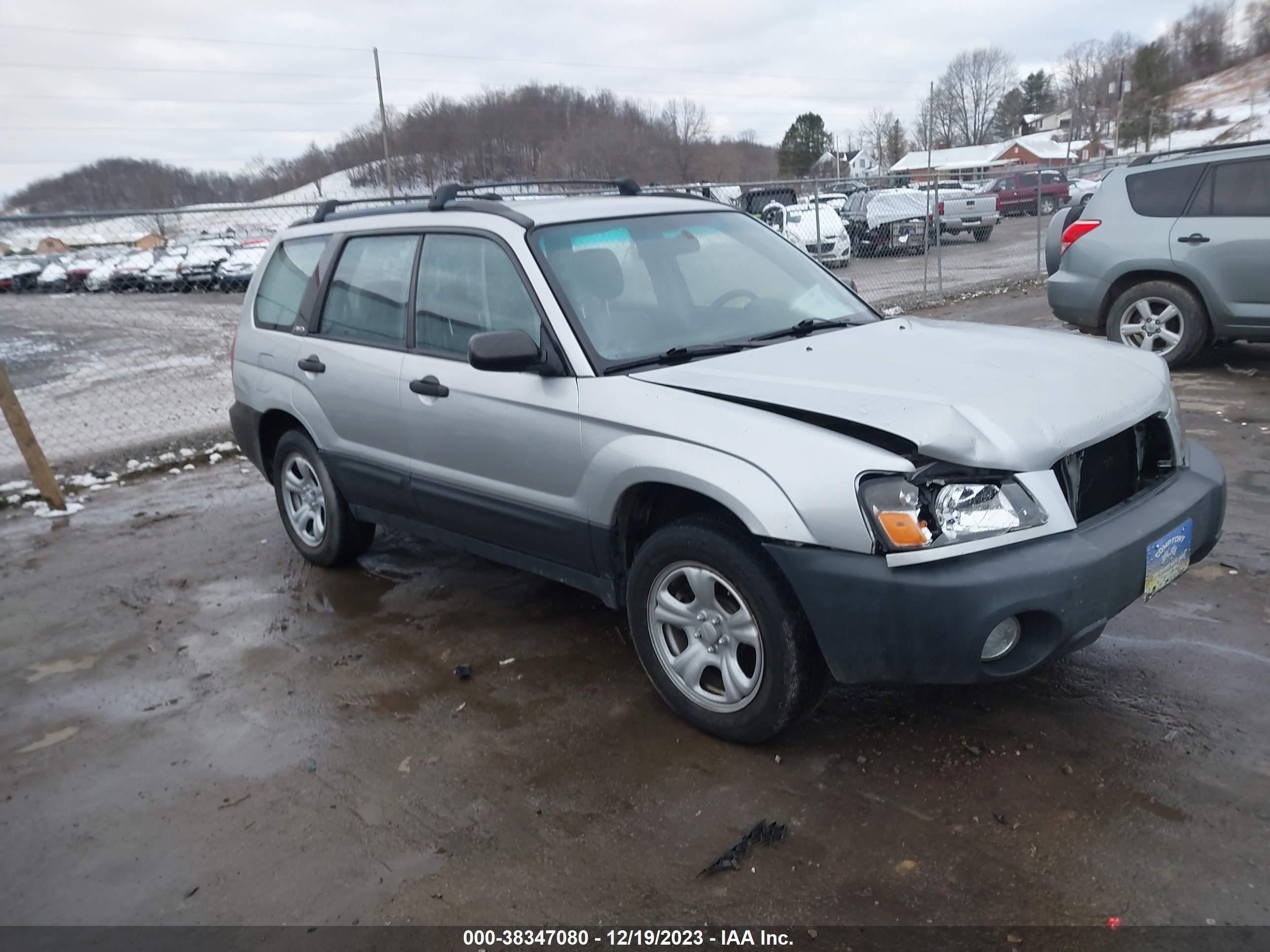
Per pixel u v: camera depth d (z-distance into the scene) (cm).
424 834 301
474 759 341
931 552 280
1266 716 327
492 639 435
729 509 306
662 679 349
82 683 423
